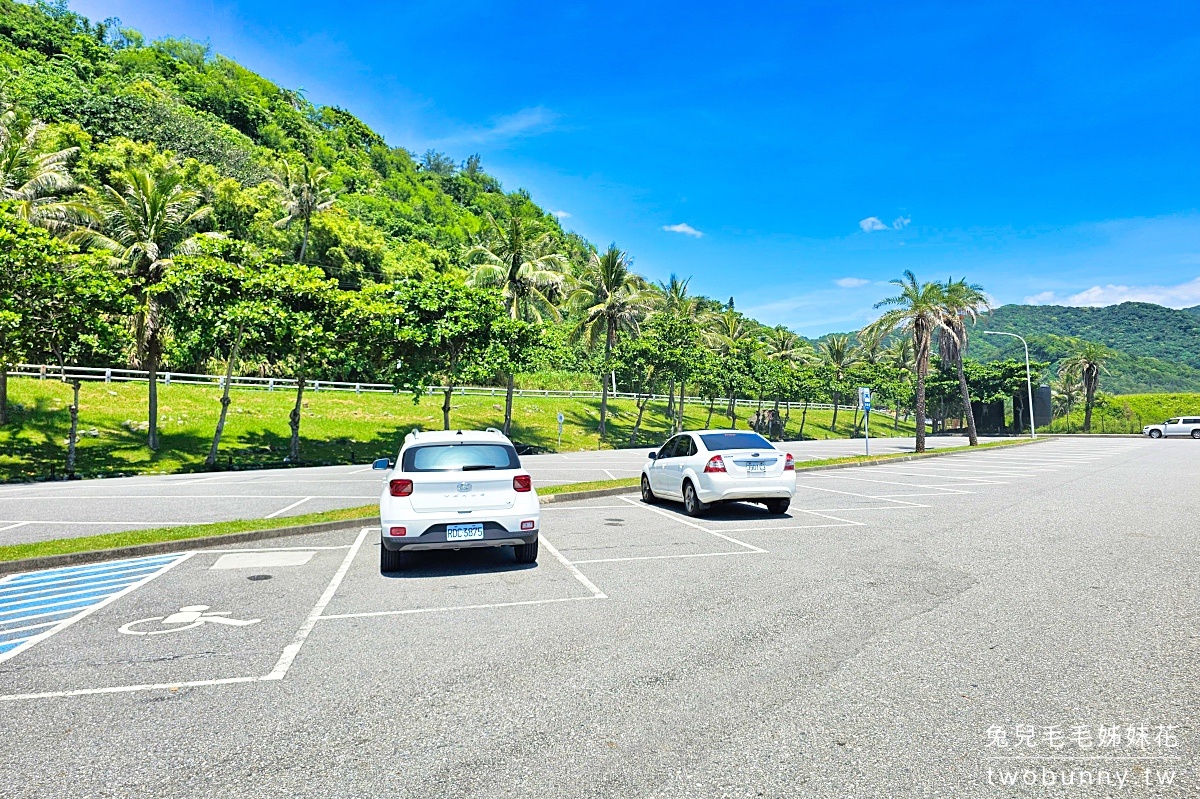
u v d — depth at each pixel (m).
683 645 5.23
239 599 6.82
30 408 29.52
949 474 21.91
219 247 28.47
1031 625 5.58
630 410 56.41
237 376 43.84
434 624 5.89
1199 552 8.51
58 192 37.53
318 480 21.30
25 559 8.38
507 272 44.56
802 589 6.92
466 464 8.16
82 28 92.25
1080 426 79.81
